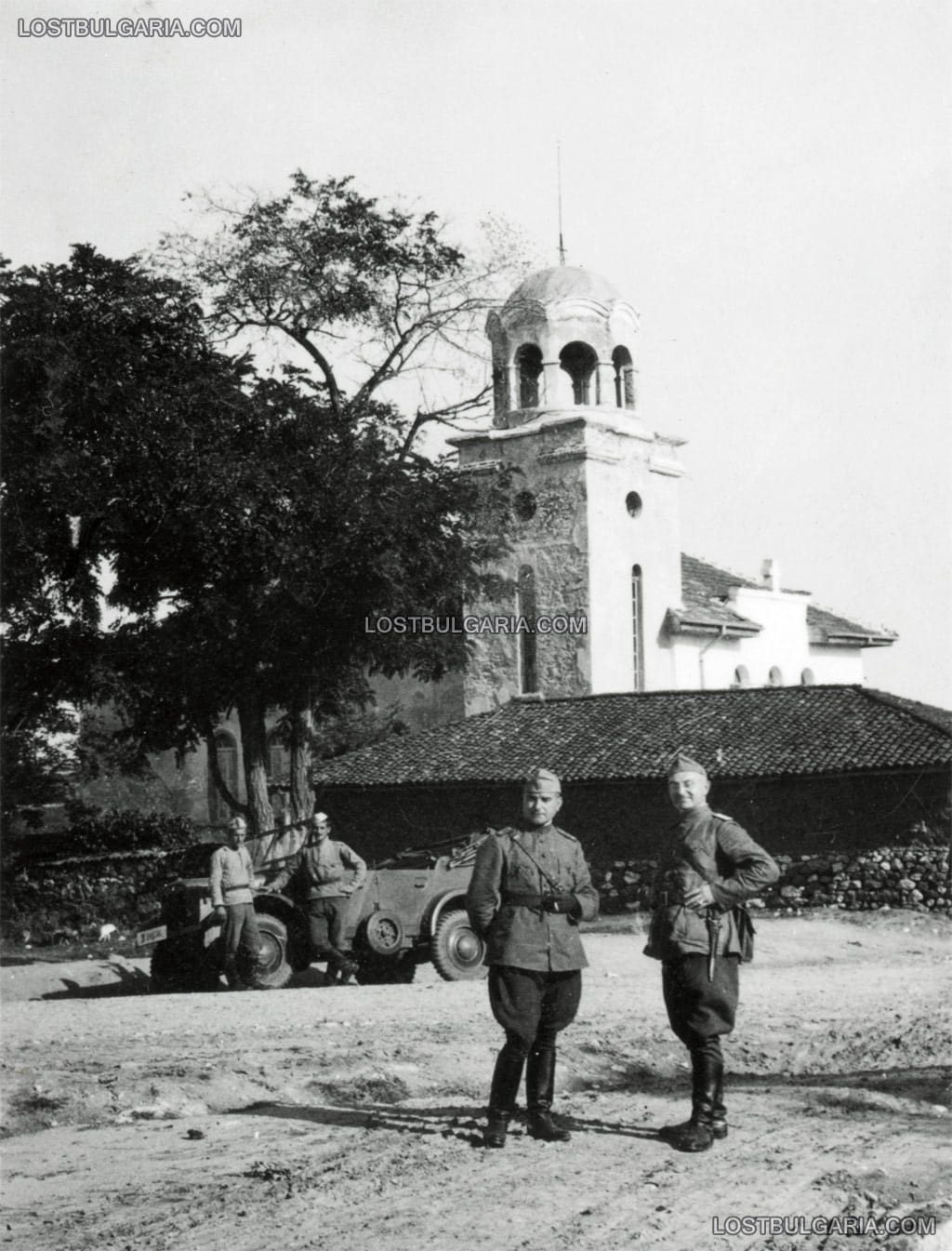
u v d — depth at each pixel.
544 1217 6.99
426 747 39.72
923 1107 10.46
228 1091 10.54
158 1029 14.20
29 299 34.56
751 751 34.59
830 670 60.78
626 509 50.88
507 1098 8.44
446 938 21.11
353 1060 11.80
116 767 57.19
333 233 41.41
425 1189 7.46
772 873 8.50
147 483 35.16
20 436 34.19
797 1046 13.72
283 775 59.62
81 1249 6.43
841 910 32.50
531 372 52.22
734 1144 8.63
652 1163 8.11
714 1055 8.64
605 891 34.91
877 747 33.34
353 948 20.88
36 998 22.86
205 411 36.91
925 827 32.22
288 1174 7.71
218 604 37.44
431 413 44.00
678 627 51.38
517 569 50.19
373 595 37.88
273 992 18.42
